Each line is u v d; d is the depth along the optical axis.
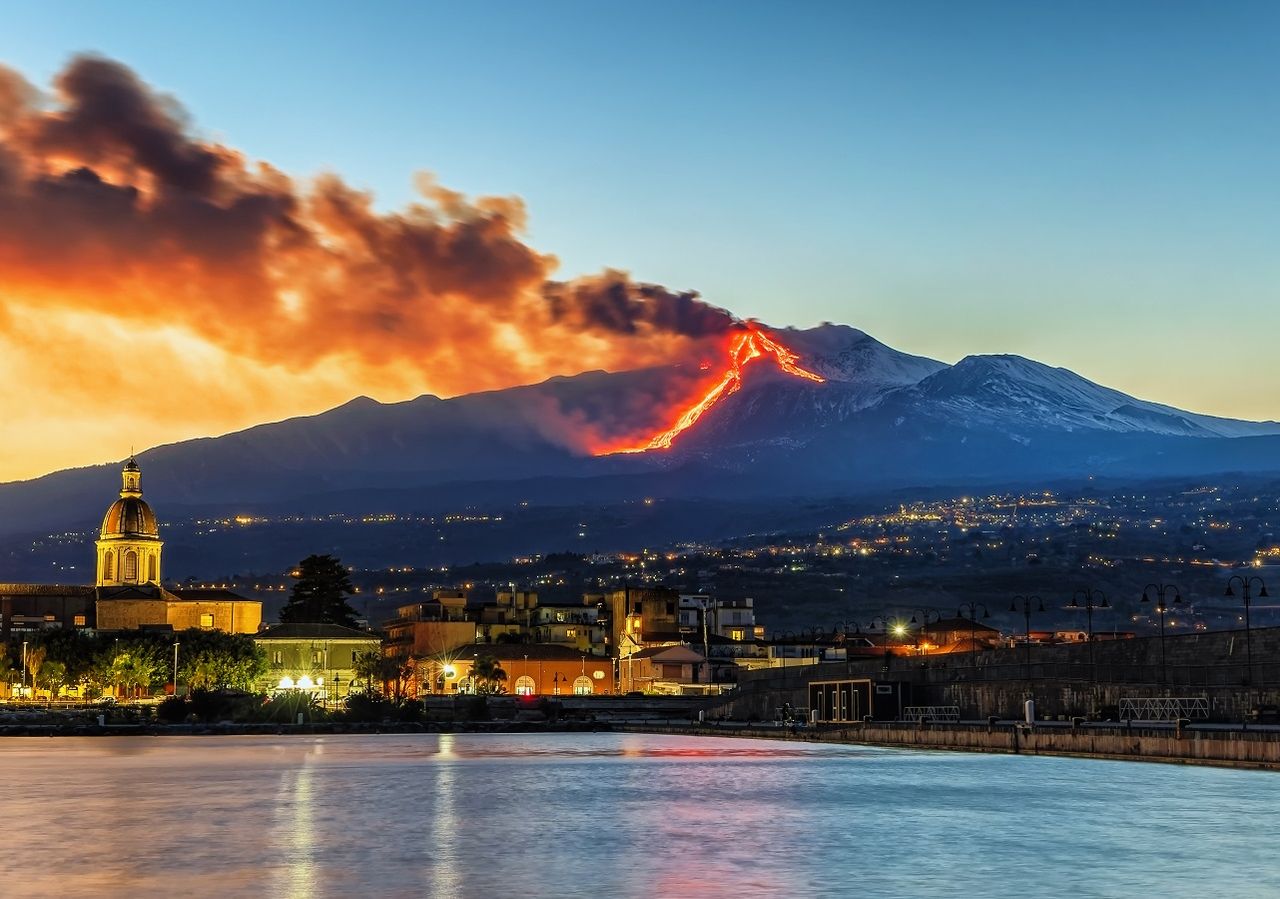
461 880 102.50
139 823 134.75
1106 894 96.50
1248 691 194.12
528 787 171.12
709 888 99.31
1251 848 115.25
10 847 118.56
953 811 142.25
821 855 114.00
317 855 114.44
